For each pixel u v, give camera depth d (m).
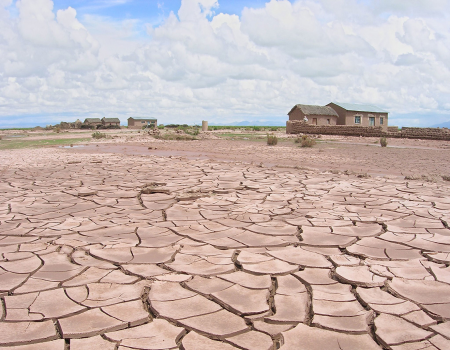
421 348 2.56
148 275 3.75
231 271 3.87
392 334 2.72
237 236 5.04
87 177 10.30
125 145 25.36
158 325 2.86
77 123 71.56
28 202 7.23
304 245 4.68
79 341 2.64
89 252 4.44
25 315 2.99
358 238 4.94
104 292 3.39
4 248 4.59
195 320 2.92
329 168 12.69
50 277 3.73
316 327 2.83
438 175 10.66
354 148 22.19
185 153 18.77
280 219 5.90
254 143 27.23
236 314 3.02
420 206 6.75
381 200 7.27
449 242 4.77
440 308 3.10
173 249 4.54
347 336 2.71
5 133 51.62
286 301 3.24
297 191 8.20
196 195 7.62
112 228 5.44
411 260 4.17
